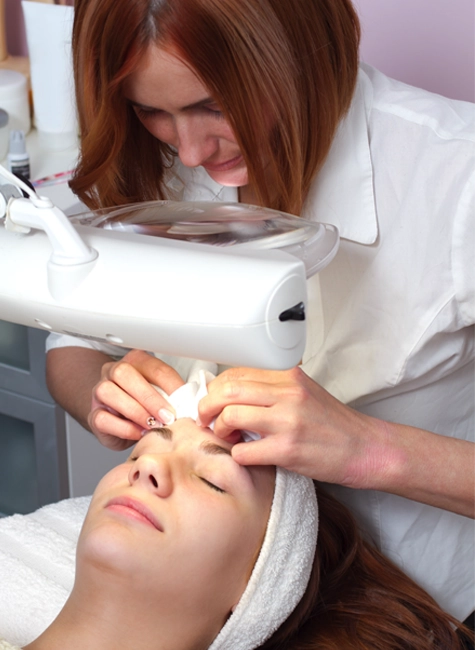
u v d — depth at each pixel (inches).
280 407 32.7
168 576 35.1
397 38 54.6
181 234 30.6
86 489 67.4
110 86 31.3
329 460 34.1
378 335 40.1
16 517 47.9
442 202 36.2
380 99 38.5
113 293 27.3
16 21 71.2
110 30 29.4
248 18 28.6
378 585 43.9
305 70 32.3
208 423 36.7
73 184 37.0
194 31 28.1
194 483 36.7
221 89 29.6
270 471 38.7
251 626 37.5
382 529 46.3
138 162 39.4
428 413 42.9
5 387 62.6
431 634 42.9
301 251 29.6
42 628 41.6
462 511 38.6
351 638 40.9
